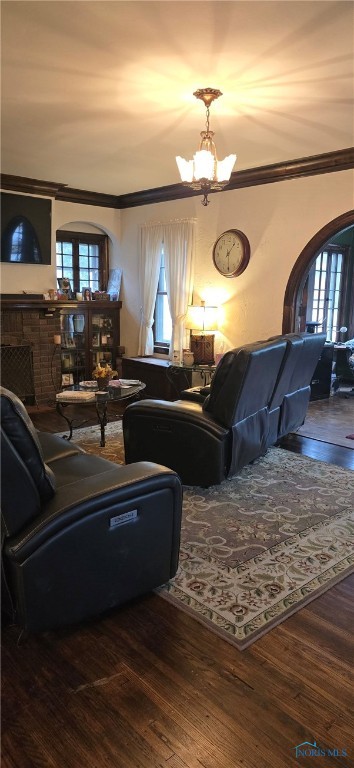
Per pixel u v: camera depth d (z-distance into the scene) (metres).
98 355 7.17
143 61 2.87
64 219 6.56
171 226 6.38
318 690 1.84
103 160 5.04
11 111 3.68
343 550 2.82
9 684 1.86
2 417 1.82
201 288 6.23
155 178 5.83
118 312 7.40
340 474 3.97
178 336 6.46
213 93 3.29
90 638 2.11
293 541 2.91
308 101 3.44
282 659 2.00
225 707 1.76
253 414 3.73
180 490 2.38
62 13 2.35
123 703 1.78
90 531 2.04
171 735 1.65
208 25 2.46
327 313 8.27
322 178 4.93
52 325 6.30
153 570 2.33
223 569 2.62
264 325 5.61
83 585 2.08
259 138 4.32
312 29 2.49
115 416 5.72
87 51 2.75
